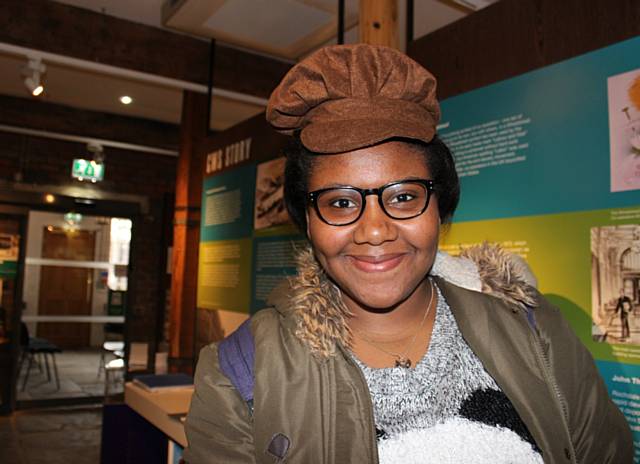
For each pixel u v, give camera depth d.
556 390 0.79
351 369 0.77
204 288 3.85
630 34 1.49
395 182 0.72
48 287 6.39
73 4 3.64
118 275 6.73
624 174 1.48
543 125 1.69
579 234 1.58
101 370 6.82
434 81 0.75
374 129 0.69
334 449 0.73
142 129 5.72
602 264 1.52
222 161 3.76
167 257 6.17
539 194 1.69
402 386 0.77
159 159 6.25
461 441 0.74
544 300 0.88
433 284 0.88
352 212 0.74
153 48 3.94
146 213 6.11
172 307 4.30
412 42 2.18
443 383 0.77
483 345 0.79
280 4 3.27
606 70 1.54
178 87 4.10
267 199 3.20
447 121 2.00
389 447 0.74
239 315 3.39
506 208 1.77
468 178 1.91
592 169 1.56
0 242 5.32
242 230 3.44
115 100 5.15
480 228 1.85
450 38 2.02
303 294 0.81
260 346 0.78
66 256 6.50
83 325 7.60
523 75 1.76
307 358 0.77
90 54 3.69
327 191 0.73
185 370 4.21
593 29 1.58
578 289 1.57
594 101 1.56
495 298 0.85
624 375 1.46
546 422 0.76
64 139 5.54
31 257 6.32
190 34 3.79
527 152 1.73
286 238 3.00
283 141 3.07
